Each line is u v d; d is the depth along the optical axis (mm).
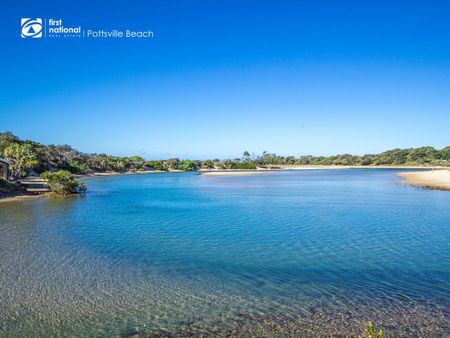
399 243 19109
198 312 10922
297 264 15508
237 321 10336
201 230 22797
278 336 9500
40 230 22766
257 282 13375
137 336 9570
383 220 26125
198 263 15727
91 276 14039
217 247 18438
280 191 52031
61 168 108562
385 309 10961
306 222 25500
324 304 11391
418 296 11914
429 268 14812
